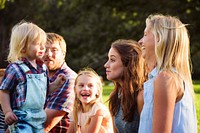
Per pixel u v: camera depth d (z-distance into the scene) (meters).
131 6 28.64
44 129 5.38
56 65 5.56
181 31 3.90
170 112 3.70
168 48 3.85
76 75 5.64
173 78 3.76
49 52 5.52
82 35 30.22
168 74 3.76
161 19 3.95
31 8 27.02
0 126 5.49
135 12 28.62
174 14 27.61
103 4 29.39
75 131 5.36
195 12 27.72
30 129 4.97
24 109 4.96
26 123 4.96
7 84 4.93
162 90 3.72
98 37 29.95
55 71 5.63
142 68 4.84
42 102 5.06
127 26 29.45
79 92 5.23
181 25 3.92
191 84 3.91
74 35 30.17
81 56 29.98
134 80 4.81
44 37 5.13
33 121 5.00
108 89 13.77
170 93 3.72
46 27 28.86
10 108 4.93
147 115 3.87
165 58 3.84
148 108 3.87
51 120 5.40
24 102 4.94
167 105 3.70
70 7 29.94
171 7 27.67
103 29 29.98
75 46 30.20
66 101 5.43
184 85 3.84
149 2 28.06
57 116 5.41
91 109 5.22
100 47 29.86
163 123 3.69
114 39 29.59
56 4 29.42
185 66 3.90
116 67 4.88
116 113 4.98
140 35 28.62
